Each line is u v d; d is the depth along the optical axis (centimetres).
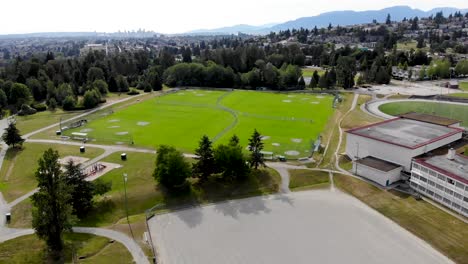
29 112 15675
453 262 5681
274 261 5762
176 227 6762
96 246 6038
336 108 15912
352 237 6378
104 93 19562
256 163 8831
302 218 7012
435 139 9006
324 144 11050
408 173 8362
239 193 8025
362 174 8625
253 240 6319
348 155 9906
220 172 8512
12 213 7031
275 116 14625
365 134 9475
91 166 9238
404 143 8625
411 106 15975
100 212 7112
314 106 16475
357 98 17675
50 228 5719
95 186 7200
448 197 7131
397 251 5975
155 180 8156
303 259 5797
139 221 6912
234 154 8231
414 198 7550
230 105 16862
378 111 15025
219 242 6269
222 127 13050
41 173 5731
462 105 16238
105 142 11319
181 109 16125
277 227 6712
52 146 10969
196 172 8231
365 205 7494
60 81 19762
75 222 6034
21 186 8225
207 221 6950
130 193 7775
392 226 6706
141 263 5662
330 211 7269
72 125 13350
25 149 10719
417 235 6400
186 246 6159
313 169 9088
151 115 15050
